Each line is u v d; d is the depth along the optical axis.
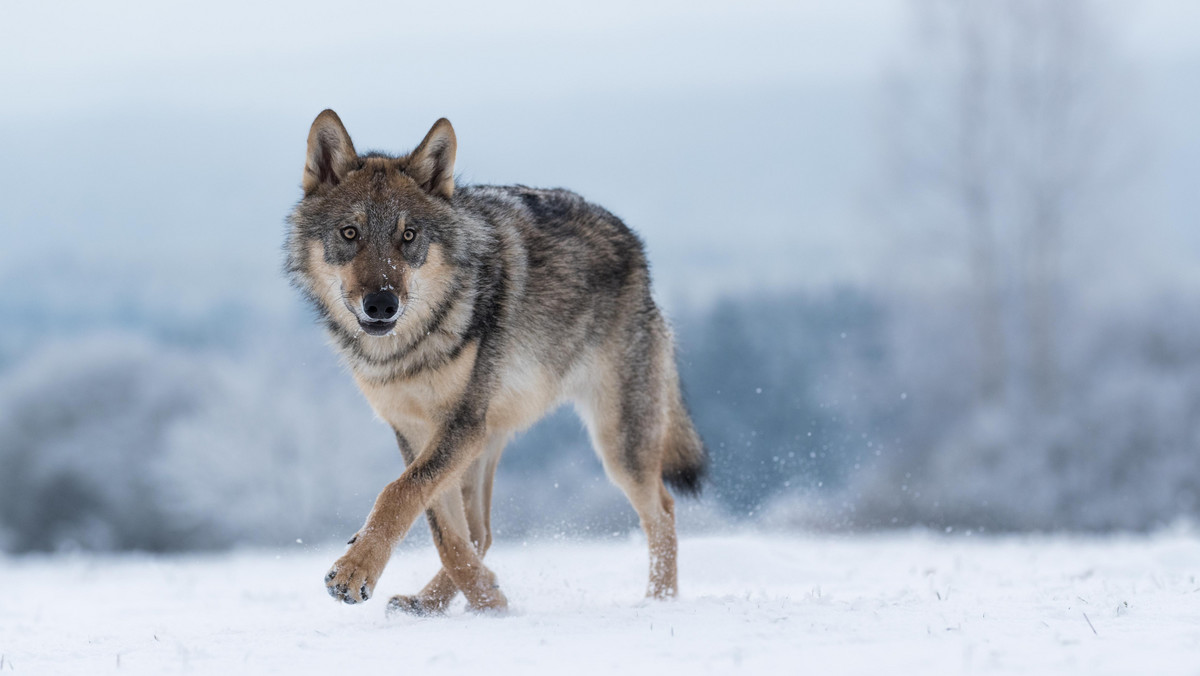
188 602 28.52
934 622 15.81
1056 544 45.75
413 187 20.69
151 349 139.38
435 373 20.39
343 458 113.56
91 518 123.19
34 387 130.25
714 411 114.50
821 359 120.06
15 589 38.22
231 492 112.50
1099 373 93.06
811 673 12.39
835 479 90.25
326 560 52.25
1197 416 86.94
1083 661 12.48
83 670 14.94
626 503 52.50
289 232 21.39
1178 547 27.97
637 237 25.88
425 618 19.42
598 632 15.88
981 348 94.81
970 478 83.94
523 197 23.97
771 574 27.02
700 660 13.48
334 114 20.92
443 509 20.94
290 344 120.62
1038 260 94.94
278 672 13.85
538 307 22.59
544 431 94.69
